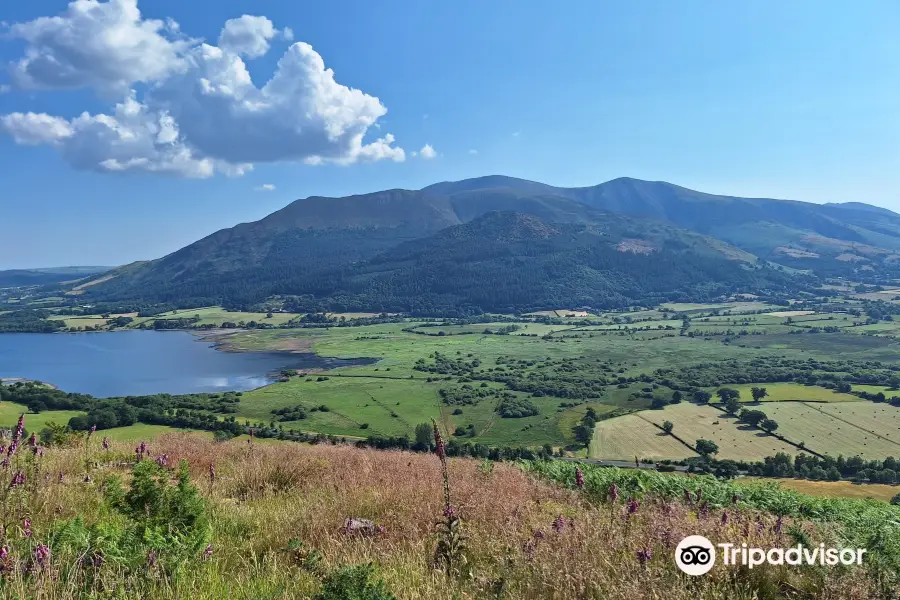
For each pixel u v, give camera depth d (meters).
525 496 9.02
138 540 5.25
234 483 9.60
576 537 5.98
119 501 6.60
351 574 4.46
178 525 5.91
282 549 6.05
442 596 4.86
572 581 5.00
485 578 5.19
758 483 11.73
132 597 4.27
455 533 5.99
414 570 5.44
